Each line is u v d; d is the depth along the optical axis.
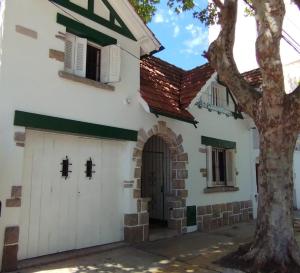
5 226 6.20
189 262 7.16
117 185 8.59
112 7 8.67
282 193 6.66
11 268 6.19
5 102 6.41
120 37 8.82
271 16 6.43
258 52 6.60
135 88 9.04
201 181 10.93
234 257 7.07
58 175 7.38
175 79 11.20
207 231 10.66
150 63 10.78
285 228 6.57
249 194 13.38
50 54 7.22
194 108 10.98
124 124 8.60
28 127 6.75
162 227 10.23
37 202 6.96
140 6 10.17
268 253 6.48
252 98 7.17
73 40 7.94
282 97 6.61
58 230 7.29
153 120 9.39
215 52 7.51
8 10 6.64
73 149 7.73
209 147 11.40
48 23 7.26
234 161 12.69
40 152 7.09
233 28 7.43
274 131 6.72
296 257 6.39
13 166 6.39
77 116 7.58
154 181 11.38
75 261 6.93
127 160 8.70
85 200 7.86
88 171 7.98
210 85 11.71
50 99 7.12
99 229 8.09
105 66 8.40
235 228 11.29
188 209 10.34
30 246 6.79
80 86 7.74
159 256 7.57
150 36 9.14
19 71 6.67
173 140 10.04
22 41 6.78
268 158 6.81
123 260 7.16
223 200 11.91
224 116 12.42
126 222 8.53
